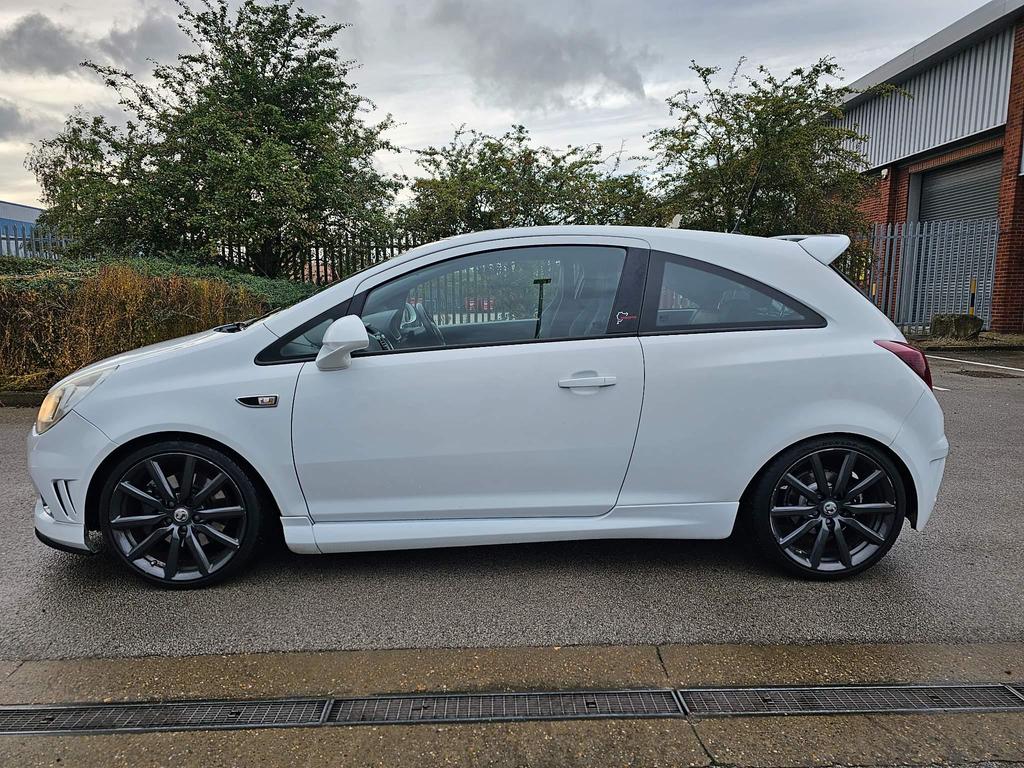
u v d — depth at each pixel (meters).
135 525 3.04
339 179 12.30
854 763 2.01
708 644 2.67
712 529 3.14
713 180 11.94
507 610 2.94
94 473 2.99
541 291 3.12
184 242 12.26
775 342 3.06
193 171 11.71
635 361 3.02
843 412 3.05
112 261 9.92
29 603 2.99
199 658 2.57
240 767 2.00
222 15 12.37
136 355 3.17
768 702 2.30
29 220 21.62
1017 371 9.88
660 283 3.11
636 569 3.35
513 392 2.99
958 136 14.35
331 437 2.98
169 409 2.95
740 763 2.02
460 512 3.08
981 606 2.96
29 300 7.75
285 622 2.84
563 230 3.17
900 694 2.35
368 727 2.18
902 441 3.08
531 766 2.01
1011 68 12.97
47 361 7.88
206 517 3.06
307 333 3.05
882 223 16.94
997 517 4.06
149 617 2.87
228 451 3.03
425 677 2.45
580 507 3.10
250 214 11.39
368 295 3.09
